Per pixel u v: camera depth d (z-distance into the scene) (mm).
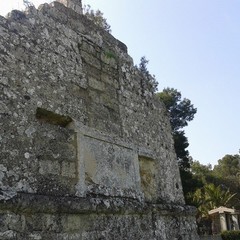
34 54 4801
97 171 5156
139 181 6008
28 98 4461
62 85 5113
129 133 6297
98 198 4855
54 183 4387
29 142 4250
